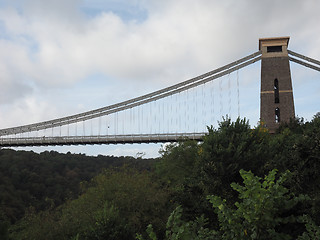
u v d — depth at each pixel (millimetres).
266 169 22000
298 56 89312
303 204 13945
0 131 90375
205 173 23484
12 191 85812
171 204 30781
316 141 17250
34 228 29219
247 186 7809
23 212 77125
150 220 29781
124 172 36594
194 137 83438
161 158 51219
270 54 88750
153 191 32969
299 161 18031
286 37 88312
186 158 46875
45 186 100938
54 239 29188
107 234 25109
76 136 87500
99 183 33844
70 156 141000
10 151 123062
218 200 8438
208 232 9727
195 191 22547
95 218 27156
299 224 12969
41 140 88312
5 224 15109
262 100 85688
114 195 31719
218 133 25594
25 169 104625
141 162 83875
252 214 7703
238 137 24344
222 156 22922
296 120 52688
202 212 20922
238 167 22500
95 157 147000
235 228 8094
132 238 26250
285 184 16969
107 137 86312
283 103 84812
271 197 7621
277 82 88188
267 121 83750
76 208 32125
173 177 46625
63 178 108750
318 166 16875
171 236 8102
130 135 86500
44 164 117562
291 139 30016
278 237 7887
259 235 7863
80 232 28500
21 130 91062
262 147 23812
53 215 32719
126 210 31094
